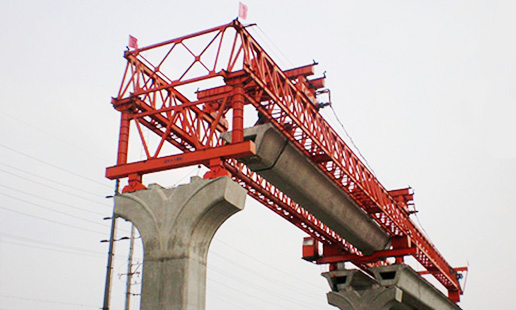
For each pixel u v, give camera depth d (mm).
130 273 50969
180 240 31562
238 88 34344
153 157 34625
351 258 60188
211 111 42688
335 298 60000
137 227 32938
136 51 37906
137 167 34625
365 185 49000
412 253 58031
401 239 59000
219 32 35594
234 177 43000
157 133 39938
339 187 48312
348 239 55938
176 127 39750
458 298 83500
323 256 61688
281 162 41312
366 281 63938
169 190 33000
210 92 42281
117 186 44438
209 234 32531
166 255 31562
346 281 60219
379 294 58000
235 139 33281
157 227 32312
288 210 49750
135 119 36531
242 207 32594
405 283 60688
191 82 35594
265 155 39719
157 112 36188
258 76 35125
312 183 45469
